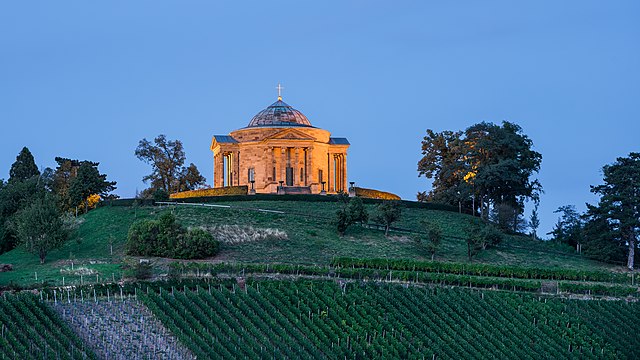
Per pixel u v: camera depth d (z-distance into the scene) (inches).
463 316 6363.2
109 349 5324.8
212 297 5989.2
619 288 7012.8
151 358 5315.0
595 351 6269.7
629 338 6446.9
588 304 6727.4
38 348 5196.9
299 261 7219.5
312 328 5895.7
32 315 5442.9
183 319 5748.0
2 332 5246.1
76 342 5300.2
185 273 6648.6
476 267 7165.4
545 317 6481.3
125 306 5826.8
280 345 5625.0
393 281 6781.5
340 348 5718.5
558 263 7819.9
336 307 6127.0
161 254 7209.6
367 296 6294.3
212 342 5516.7
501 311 6461.6
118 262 7135.8
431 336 6033.5
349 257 7249.0
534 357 6072.8
